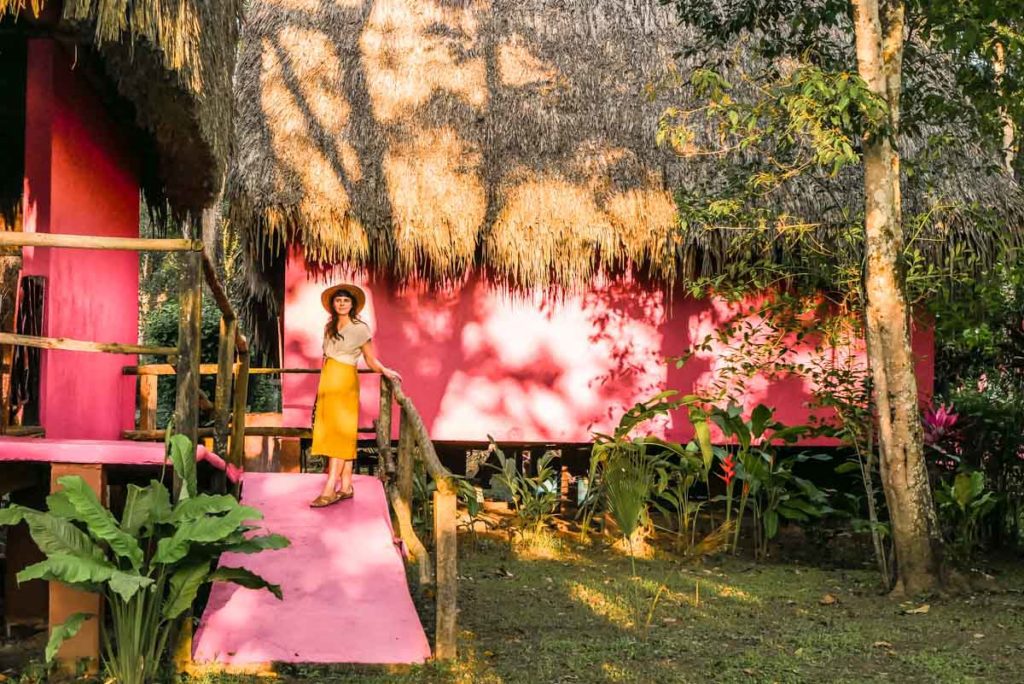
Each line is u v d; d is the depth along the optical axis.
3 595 6.61
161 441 8.43
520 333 11.43
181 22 6.40
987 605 7.97
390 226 10.63
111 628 5.91
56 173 6.68
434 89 11.56
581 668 5.86
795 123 7.96
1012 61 9.12
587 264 10.96
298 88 11.38
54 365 6.70
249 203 10.50
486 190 10.88
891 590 8.48
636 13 12.66
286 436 10.48
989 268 10.76
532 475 13.45
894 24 8.61
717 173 10.59
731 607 7.80
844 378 10.00
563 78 11.84
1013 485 10.62
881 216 8.32
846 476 12.19
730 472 10.20
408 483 7.47
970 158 11.54
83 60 7.10
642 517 10.29
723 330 10.76
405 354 11.27
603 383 11.52
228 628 5.66
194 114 7.00
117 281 8.45
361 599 5.95
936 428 10.70
